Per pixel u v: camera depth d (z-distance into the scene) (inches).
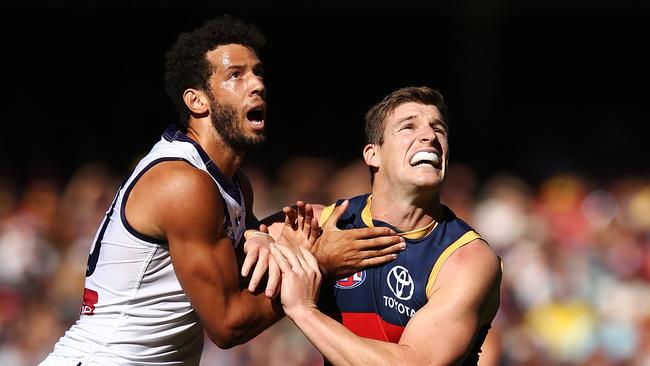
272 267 415.2
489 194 1093.8
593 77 1760.6
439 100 424.5
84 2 1608.0
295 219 430.6
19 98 1616.6
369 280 418.9
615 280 928.3
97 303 438.3
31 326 902.4
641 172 1370.6
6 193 1104.8
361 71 1705.2
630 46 1764.3
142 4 1604.3
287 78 1694.1
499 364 770.8
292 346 834.2
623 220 1067.3
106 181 1079.6
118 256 431.8
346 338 395.9
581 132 1646.2
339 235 419.5
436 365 391.5
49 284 949.2
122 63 1635.1
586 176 1305.4
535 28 1765.5
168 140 443.5
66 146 1582.2
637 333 868.6
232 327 417.1
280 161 1530.5
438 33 1701.5
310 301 407.8
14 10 1616.6
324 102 1691.7
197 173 422.3
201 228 415.5
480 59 1663.4
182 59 442.0
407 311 412.5
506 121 1686.8
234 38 443.2
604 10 1745.8
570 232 1044.5
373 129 426.3
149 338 436.5
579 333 867.4
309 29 1690.5
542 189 1208.2
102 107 1625.2
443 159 416.8
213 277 415.2
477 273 405.7
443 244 415.8
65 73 1627.7
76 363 434.3
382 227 416.8
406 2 1670.8
